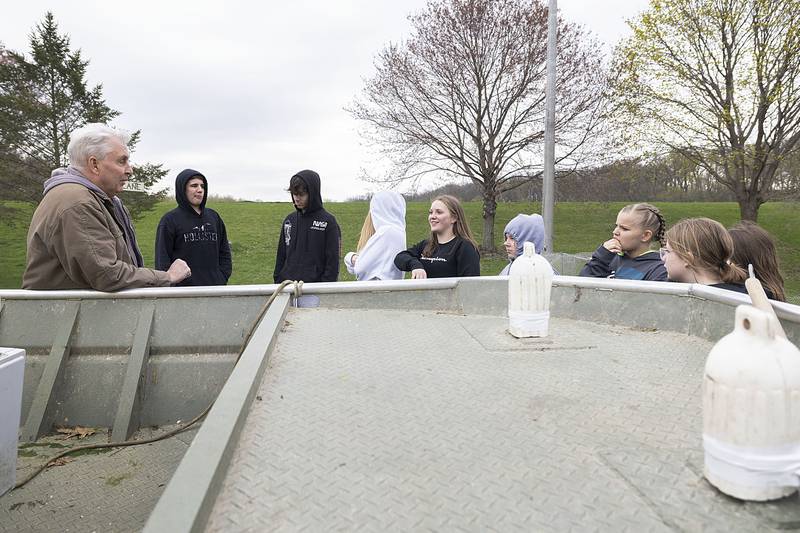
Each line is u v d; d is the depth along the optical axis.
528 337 1.83
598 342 1.78
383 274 3.74
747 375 0.83
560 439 1.09
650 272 3.01
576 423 1.16
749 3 14.72
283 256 4.21
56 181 2.49
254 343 1.60
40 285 2.39
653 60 16.03
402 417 1.20
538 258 1.84
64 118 19.70
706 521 0.81
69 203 2.29
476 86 18.55
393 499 0.89
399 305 2.30
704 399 0.90
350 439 1.10
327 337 1.83
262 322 1.84
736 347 0.86
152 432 2.12
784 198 16.83
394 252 3.76
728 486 0.85
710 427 0.88
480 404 1.27
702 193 34.88
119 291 2.28
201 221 4.17
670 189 18.92
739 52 15.30
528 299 1.82
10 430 1.68
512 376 1.46
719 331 1.75
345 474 0.96
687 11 15.34
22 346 2.20
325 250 4.00
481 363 1.57
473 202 34.66
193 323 2.23
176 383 2.18
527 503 0.87
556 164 18.80
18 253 20.80
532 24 17.52
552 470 0.97
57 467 1.88
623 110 17.00
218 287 2.29
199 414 2.13
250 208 35.12
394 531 0.81
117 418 2.07
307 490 0.91
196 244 4.12
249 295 2.27
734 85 15.70
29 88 19.48
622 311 2.04
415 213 31.08
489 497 0.89
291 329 1.92
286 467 0.98
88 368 2.17
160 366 2.19
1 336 2.21
